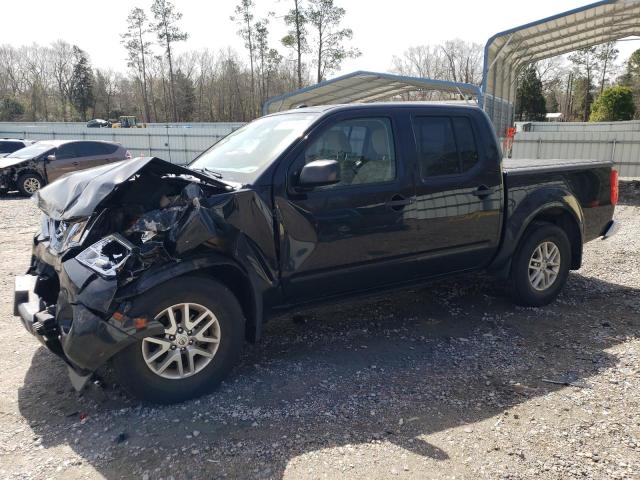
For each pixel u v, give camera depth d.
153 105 68.25
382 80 20.97
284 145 3.88
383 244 4.20
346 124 4.07
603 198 5.73
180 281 3.34
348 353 4.26
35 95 71.88
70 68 75.00
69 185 3.70
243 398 3.54
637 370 3.88
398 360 4.13
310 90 22.64
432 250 4.49
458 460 2.86
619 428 3.13
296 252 3.83
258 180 3.69
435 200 4.41
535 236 5.07
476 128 4.68
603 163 5.73
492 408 3.40
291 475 2.75
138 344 3.27
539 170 5.10
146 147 30.98
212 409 3.41
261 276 3.69
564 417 3.27
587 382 3.71
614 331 4.64
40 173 15.08
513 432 3.12
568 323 4.86
